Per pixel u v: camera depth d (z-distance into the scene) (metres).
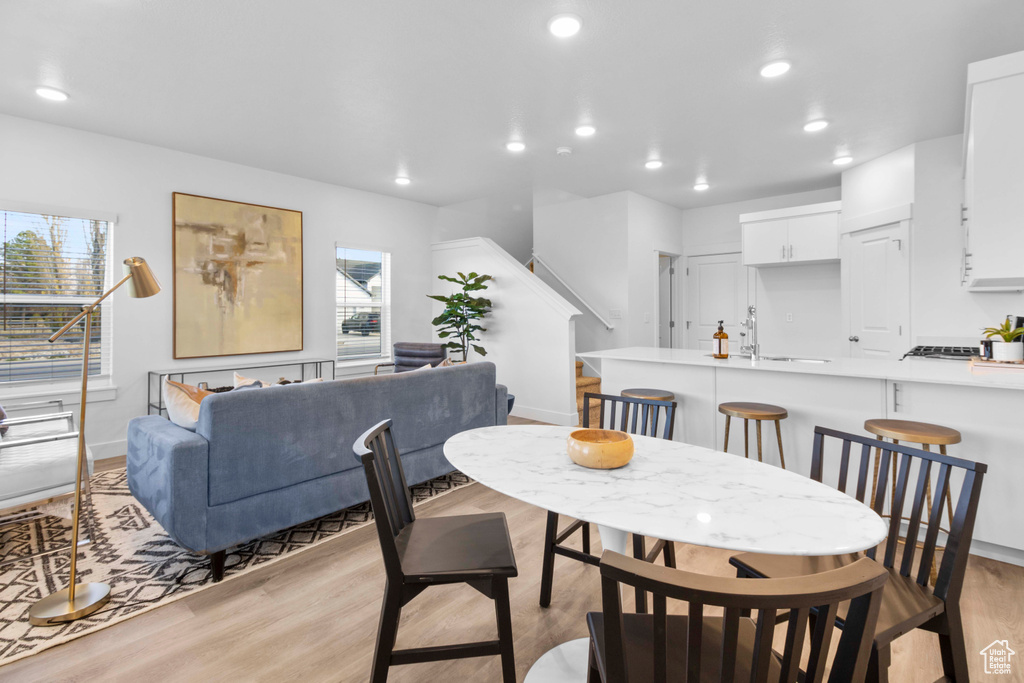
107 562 2.30
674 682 0.97
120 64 2.75
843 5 2.27
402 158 4.39
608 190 5.47
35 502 2.35
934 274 3.90
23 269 3.57
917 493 1.31
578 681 1.54
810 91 3.12
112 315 3.91
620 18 2.36
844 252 4.74
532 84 3.01
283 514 2.38
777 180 5.06
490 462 1.48
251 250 4.64
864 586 0.69
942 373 2.49
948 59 2.74
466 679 1.59
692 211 6.39
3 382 3.53
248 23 2.38
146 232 4.05
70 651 1.70
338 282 5.40
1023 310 3.55
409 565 1.39
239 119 3.52
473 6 2.27
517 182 5.17
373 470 1.30
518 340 5.41
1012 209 2.30
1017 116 2.28
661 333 6.54
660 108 3.35
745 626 1.16
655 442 1.72
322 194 5.20
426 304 6.25
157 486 2.17
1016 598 1.96
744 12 2.32
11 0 2.18
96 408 3.85
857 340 4.60
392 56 2.69
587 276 5.84
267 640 1.77
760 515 1.10
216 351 4.44
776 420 2.72
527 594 2.06
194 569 2.25
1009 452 2.20
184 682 1.56
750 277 5.94
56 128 3.62
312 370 5.15
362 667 1.64
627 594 2.10
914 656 1.67
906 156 4.07
